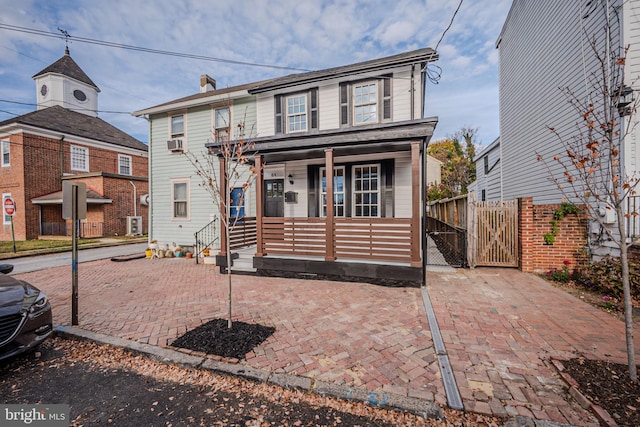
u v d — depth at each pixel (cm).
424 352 324
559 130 749
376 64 775
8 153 1653
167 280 702
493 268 726
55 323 430
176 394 269
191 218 1091
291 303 503
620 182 532
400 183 777
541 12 838
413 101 764
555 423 210
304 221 686
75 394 272
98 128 2088
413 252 589
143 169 2252
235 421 231
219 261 769
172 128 1127
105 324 423
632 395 231
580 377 259
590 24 620
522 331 367
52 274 787
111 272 808
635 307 437
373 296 538
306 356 318
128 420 234
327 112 844
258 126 940
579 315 417
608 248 572
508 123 1112
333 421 228
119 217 1775
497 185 1298
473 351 318
